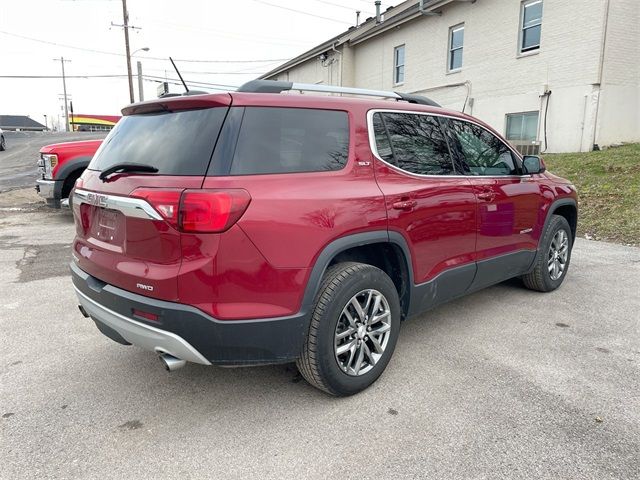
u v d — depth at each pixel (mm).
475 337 3703
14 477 2164
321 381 2674
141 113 2871
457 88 16922
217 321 2303
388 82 20922
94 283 2732
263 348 2445
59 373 3146
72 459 2293
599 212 8367
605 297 4648
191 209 2223
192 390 2938
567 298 4625
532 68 13984
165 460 2287
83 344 3600
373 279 2826
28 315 4188
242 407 2746
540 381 3004
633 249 6711
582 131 12766
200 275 2246
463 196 3479
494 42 15195
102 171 2715
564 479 2143
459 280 3559
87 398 2842
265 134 2523
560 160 11938
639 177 9414
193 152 2373
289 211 2430
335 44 23422
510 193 3977
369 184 2857
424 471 2199
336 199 2625
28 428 2535
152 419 2629
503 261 4000
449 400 2791
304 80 28734
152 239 2324
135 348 3533
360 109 2994
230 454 2330
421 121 3410
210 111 2475
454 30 17031
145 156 2570
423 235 3152
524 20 14273
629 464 2238
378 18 21656
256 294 2365
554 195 4602
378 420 2602
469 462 2258
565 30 12953
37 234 7727
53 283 5125
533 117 14273
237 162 2379
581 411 2668
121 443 2416
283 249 2408
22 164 19578
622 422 2564
